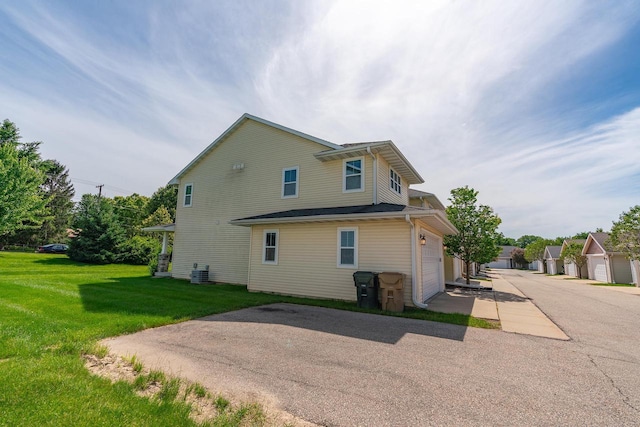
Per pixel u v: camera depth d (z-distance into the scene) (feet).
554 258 117.70
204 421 8.54
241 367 12.79
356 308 26.55
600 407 9.96
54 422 8.01
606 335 19.49
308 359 13.91
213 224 48.39
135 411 8.79
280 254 35.45
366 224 30.53
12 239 118.73
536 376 12.51
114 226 83.61
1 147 62.80
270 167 43.78
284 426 8.50
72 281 38.32
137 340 16.21
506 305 31.17
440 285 43.91
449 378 12.11
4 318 18.34
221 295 32.04
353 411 9.39
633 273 65.41
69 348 13.98
